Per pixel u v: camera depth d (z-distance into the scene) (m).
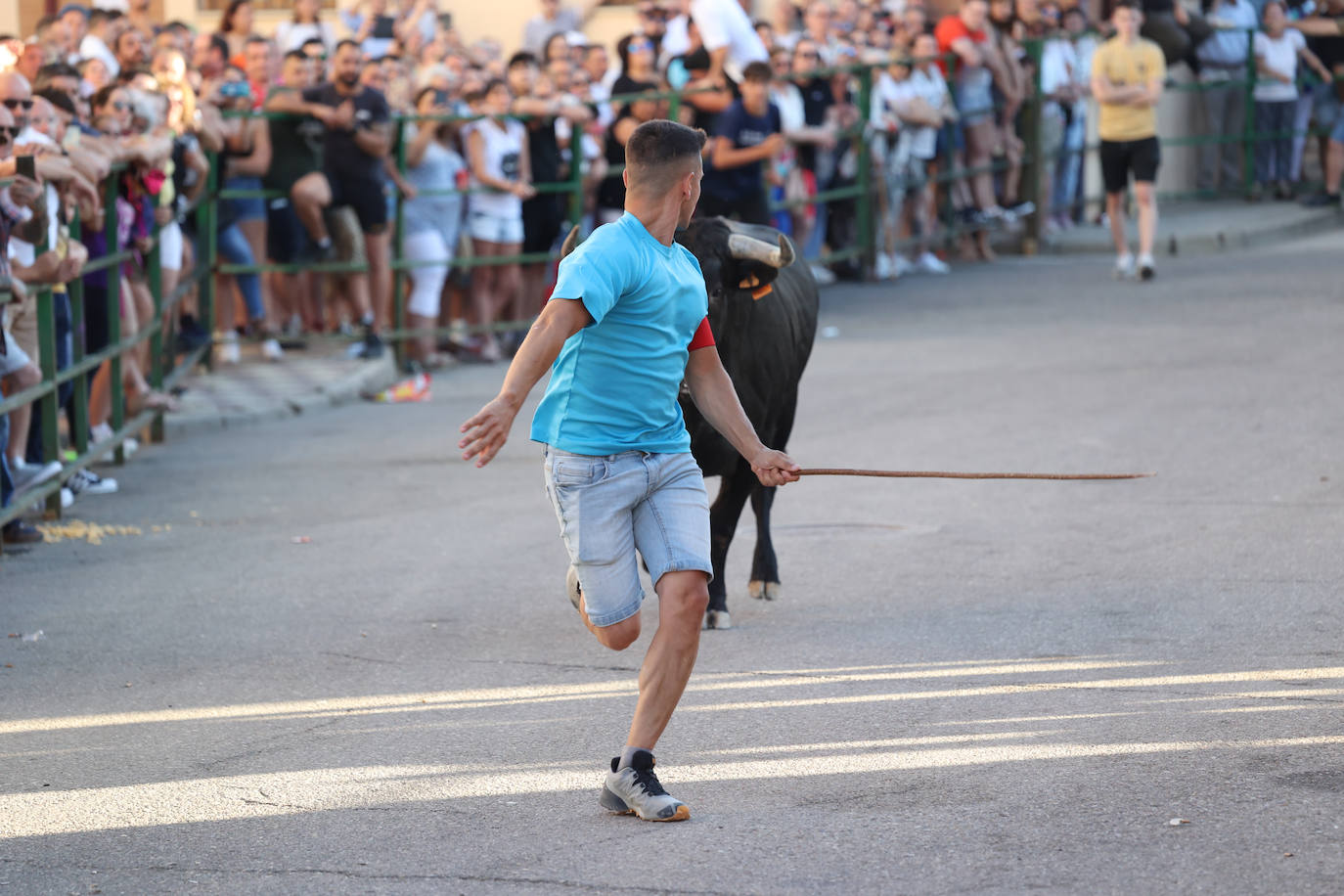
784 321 14.53
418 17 37.22
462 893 8.63
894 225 38.03
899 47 38.59
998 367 26.88
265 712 12.08
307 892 8.71
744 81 23.69
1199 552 15.87
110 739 11.54
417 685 12.68
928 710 11.54
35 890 8.84
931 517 17.89
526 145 29.77
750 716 11.58
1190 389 24.27
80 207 19.75
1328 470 19.12
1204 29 44.81
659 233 9.66
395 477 21.11
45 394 18.86
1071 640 13.20
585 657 13.33
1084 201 44.00
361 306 28.94
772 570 15.02
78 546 17.89
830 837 9.22
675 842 9.24
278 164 27.80
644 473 9.66
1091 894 8.31
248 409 25.33
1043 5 42.41
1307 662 12.30
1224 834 9.02
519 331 30.98
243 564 16.86
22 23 39.03
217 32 30.17
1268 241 41.38
